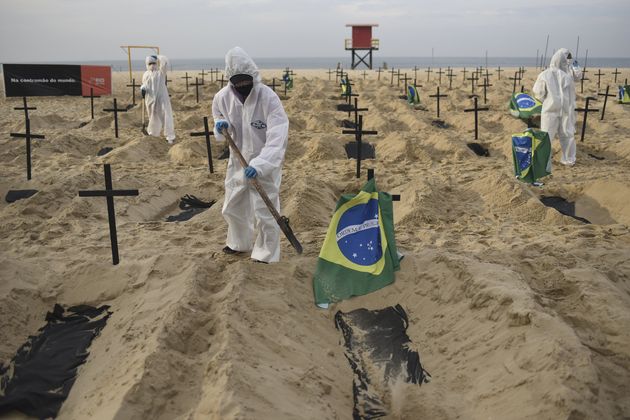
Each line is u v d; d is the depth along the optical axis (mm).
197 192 9500
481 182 8961
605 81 40812
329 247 5547
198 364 4168
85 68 27188
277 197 5633
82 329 4922
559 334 4203
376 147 13203
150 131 13820
